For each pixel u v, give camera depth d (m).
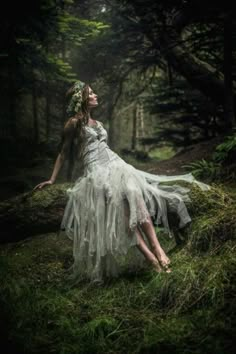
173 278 3.48
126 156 12.67
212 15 7.21
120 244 3.88
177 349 2.90
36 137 11.55
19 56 6.71
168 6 7.64
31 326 3.42
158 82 12.27
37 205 4.46
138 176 4.07
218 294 3.23
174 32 9.02
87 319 3.45
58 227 4.59
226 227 3.73
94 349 3.09
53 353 3.10
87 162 4.21
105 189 3.98
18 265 4.33
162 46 9.27
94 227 3.99
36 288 3.97
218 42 8.04
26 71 7.78
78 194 4.13
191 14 7.47
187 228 4.03
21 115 12.47
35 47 6.79
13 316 3.49
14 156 8.90
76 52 11.12
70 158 4.44
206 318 3.09
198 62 9.46
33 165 8.48
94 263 4.05
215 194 4.21
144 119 18.47
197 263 3.57
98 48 10.68
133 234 3.87
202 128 10.51
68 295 3.84
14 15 6.01
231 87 7.81
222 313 3.10
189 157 7.21
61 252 4.55
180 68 9.43
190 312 3.25
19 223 4.50
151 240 3.89
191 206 4.09
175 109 10.80
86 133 4.23
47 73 7.33
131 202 3.82
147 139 12.06
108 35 10.33
